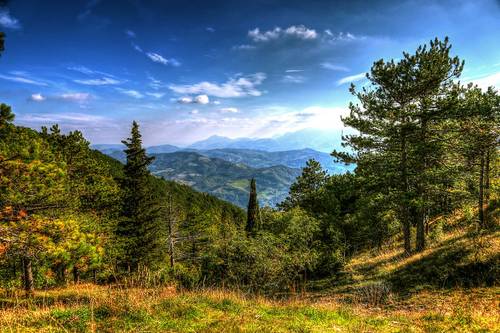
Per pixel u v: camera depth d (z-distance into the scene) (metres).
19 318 6.09
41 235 9.80
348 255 29.47
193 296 8.48
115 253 19.73
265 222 25.69
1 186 9.42
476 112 18.22
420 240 21.38
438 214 31.80
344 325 7.13
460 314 7.94
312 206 31.89
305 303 9.40
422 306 11.67
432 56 19.73
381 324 7.39
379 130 21.42
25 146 10.75
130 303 6.88
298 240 21.88
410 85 20.36
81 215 16.45
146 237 27.58
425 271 15.66
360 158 23.39
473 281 13.27
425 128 20.30
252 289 15.89
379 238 30.44
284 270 18.86
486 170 22.61
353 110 22.56
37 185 10.01
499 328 6.76
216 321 6.49
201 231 37.72
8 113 8.62
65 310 6.60
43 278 17.06
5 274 16.81
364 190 23.72
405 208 21.78
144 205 28.27
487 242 15.31
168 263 30.39
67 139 20.52
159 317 6.54
